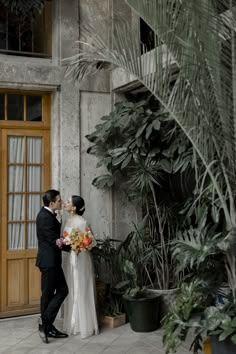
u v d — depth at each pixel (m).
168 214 5.38
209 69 3.16
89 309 4.88
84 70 5.09
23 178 5.69
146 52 3.64
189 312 3.54
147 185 5.13
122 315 5.24
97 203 5.85
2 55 5.59
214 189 3.45
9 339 4.75
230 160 3.34
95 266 5.58
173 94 3.29
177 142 4.92
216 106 3.23
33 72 5.52
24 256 5.61
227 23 3.14
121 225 5.95
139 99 6.03
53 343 4.63
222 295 3.65
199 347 3.57
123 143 5.43
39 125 5.77
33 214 5.73
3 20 5.62
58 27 5.74
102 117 5.63
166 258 5.32
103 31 5.93
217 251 3.43
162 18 3.11
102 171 5.91
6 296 5.50
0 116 5.60
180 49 3.12
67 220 5.07
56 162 5.71
